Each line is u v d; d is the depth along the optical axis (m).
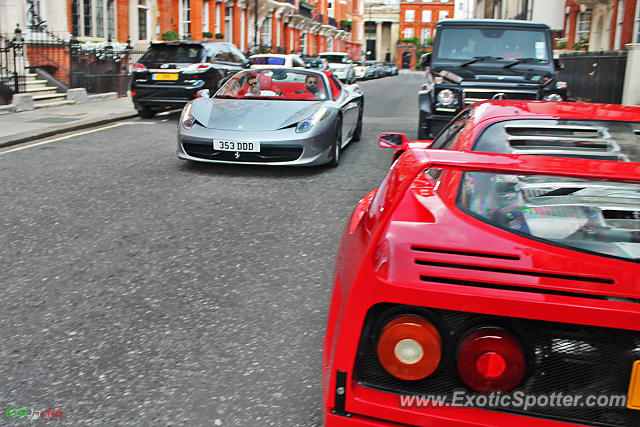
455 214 1.91
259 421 2.30
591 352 1.51
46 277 3.76
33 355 2.80
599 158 2.68
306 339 2.98
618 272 1.59
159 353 2.83
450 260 1.64
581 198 2.05
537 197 2.04
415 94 22.75
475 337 1.51
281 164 6.63
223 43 13.97
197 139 6.63
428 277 1.60
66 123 10.87
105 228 4.78
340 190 6.21
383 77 50.47
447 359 1.56
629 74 13.78
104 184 6.29
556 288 1.53
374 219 2.01
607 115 2.98
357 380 1.65
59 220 4.98
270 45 41.03
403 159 2.26
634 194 2.06
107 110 13.40
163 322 3.15
